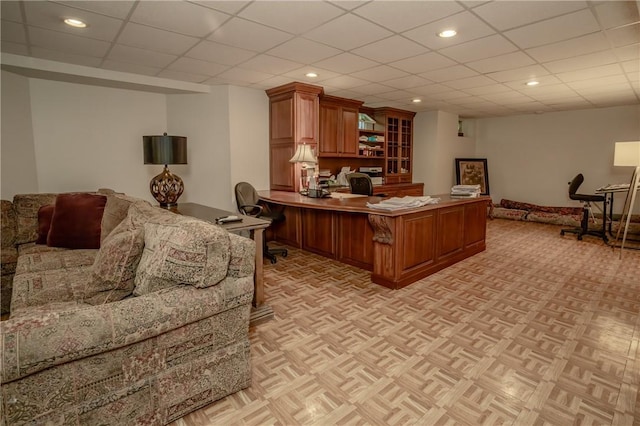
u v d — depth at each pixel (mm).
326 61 3455
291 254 4344
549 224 6504
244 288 1680
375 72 3867
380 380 1828
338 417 1560
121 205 2531
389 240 3100
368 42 2916
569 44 2949
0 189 3459
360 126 6004
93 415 1274
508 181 7566
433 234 3525
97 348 1240
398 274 3107
